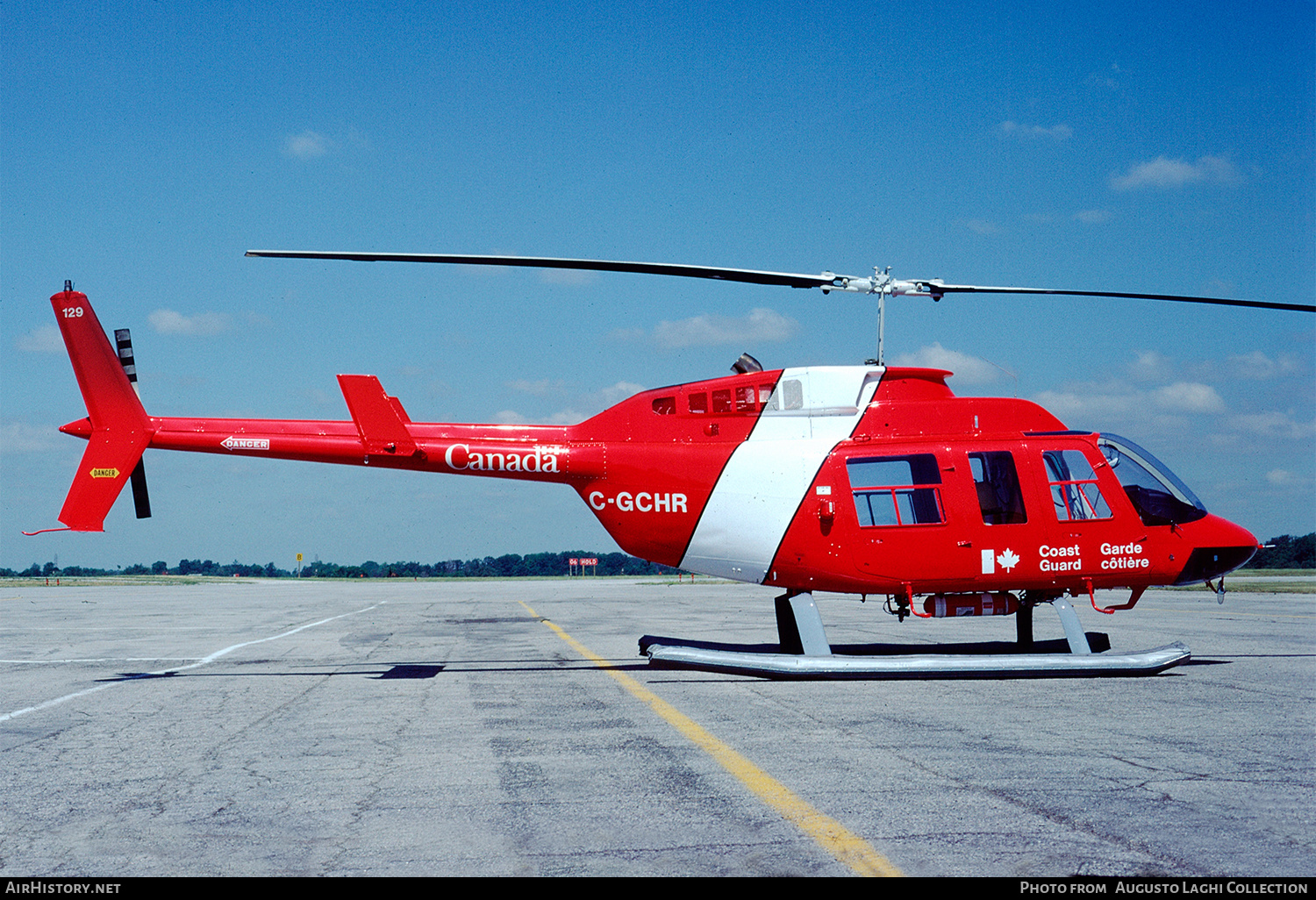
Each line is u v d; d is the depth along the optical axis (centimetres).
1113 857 380
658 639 1154
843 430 1012
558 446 1055
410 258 858
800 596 1006
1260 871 363
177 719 749
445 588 5019
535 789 505
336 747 627
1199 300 964
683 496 1027
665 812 454
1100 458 1005
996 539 977
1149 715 720
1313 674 959
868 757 573
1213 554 996
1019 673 942
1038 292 980
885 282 963
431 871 373
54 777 547
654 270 905
